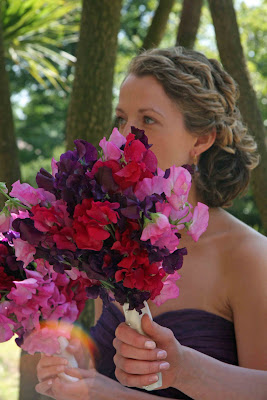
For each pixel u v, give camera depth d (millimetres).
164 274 1165
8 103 2783
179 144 1717
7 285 1275
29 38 4391
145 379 1296
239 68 3045
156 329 1302
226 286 1658
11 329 1315
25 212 1250
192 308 1677
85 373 1571
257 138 3043
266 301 1566
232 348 1664
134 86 1706
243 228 1724
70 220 1136
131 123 1699
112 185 1127
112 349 1796
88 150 1183
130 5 15102
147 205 1109
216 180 1827
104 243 1153
